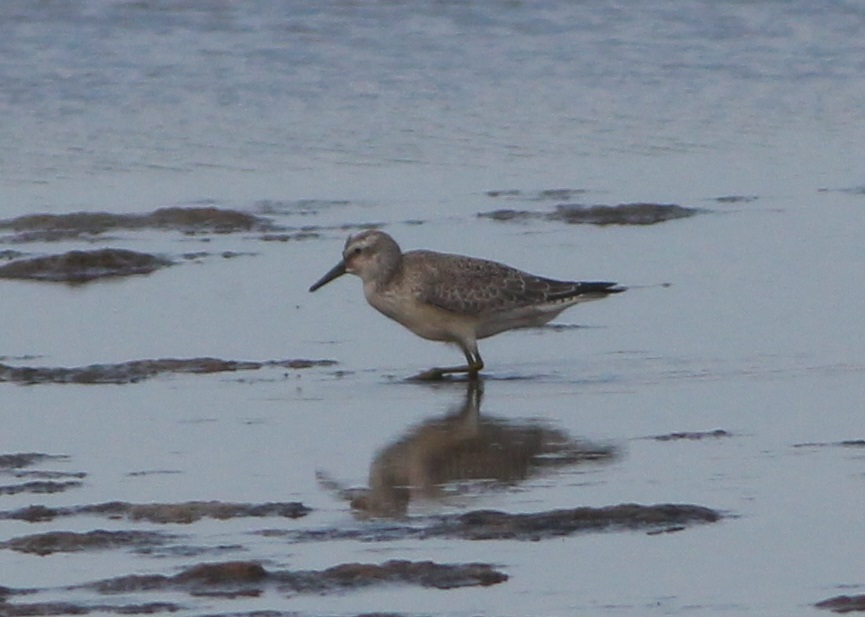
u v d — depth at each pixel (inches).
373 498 657.0
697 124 1462.8
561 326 920.3
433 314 856.9
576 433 740.7
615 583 571.2
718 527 617.0
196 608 551.2
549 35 1800.0
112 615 546.6
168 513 636.7
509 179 1283.2
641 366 844.6
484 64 1678.2
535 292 868.0
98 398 795.4
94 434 741.3
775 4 1932.8
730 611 548.4
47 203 1208.8
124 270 1041.5
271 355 874.1
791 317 917.2
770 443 715.4
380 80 1605.6
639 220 1152.2
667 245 1083.3
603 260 1049.5
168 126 1427.2
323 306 965.2
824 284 981.2
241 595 561.3
